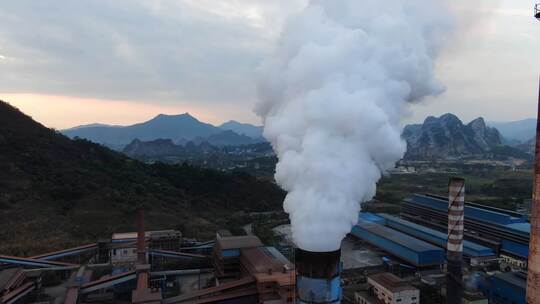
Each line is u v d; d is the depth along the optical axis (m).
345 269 71.50
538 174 21.97
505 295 56.09
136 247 72.75
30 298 56.94
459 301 50.00
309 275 21.62
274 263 54.34
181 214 105.19
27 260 65.50
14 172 96.25
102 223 89.12
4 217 81.06
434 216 101.50
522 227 79.62
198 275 68.06
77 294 53.97
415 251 71.19
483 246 80.88
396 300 52.25
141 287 50.00
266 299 46.62
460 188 49.31
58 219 86.44
